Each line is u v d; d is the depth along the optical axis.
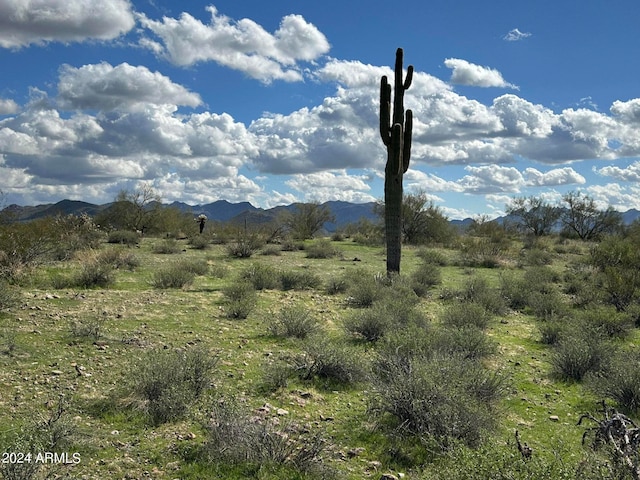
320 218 48.09
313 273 20.34
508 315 15.07
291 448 5.52
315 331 10.95
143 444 5.65
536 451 5.95
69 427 5.64
